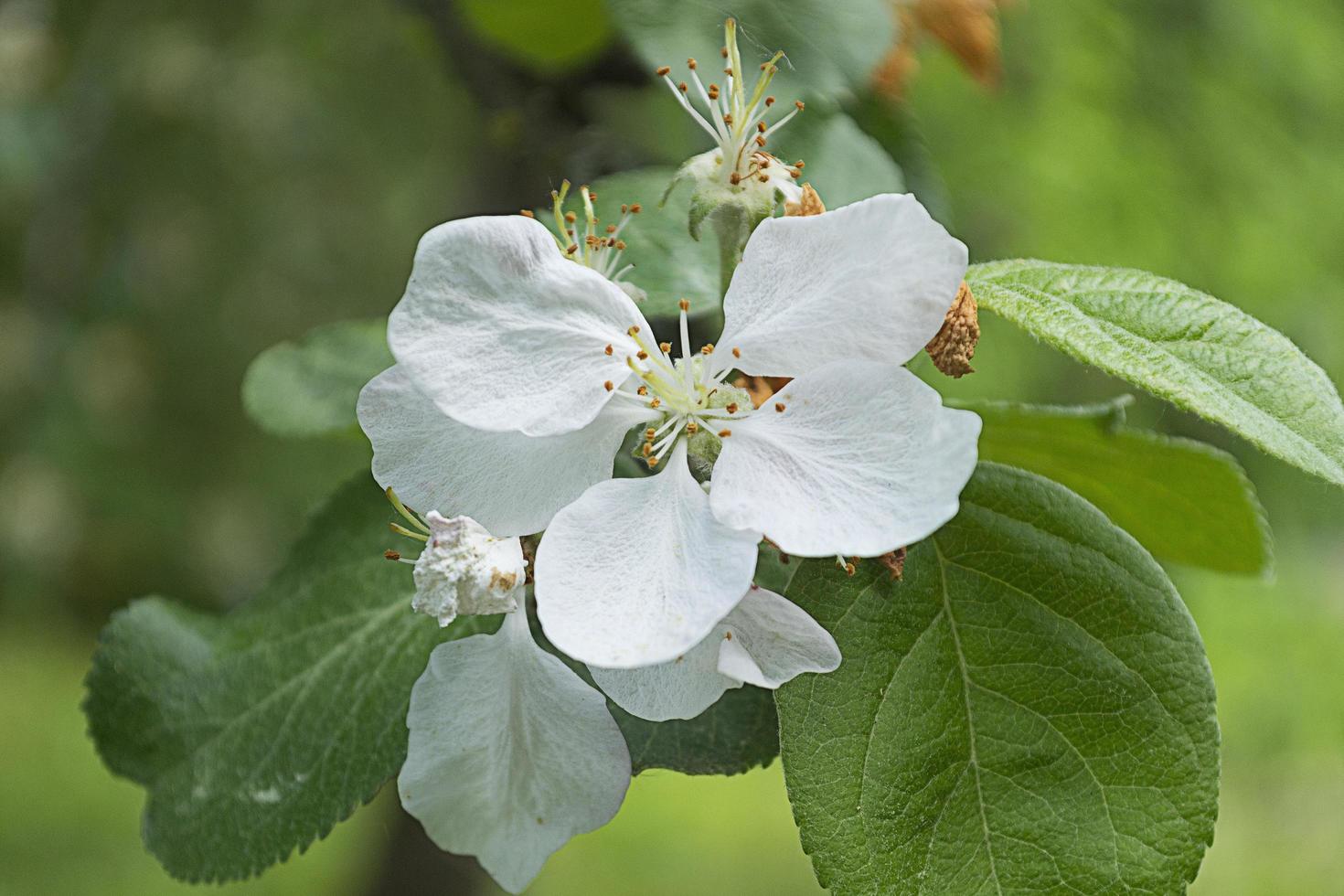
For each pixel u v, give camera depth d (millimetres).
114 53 1056
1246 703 983
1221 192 686
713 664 285
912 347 285
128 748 329
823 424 283
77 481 1467
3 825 1167
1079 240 666
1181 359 289
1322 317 750
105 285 1326
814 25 344
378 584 328
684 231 323
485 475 289
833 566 298
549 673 290
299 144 1214
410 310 281
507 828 293
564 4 402
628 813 1206
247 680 327
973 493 302
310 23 902
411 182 1231
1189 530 323
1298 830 1176
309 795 319
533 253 285
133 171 1213
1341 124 725
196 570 1669
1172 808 293
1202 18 657
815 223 287
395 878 570
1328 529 1006
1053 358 608
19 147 1109
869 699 295
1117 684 296
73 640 1706
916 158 385
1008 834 294
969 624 299
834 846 292
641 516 285
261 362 364
